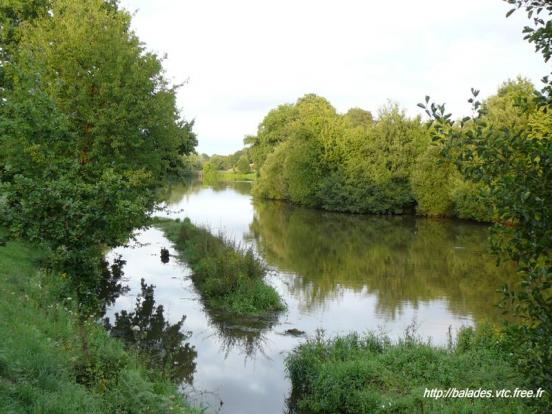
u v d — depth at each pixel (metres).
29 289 10.70
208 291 17.09
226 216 44.09
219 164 153.62
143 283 18.80
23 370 6.07
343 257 25.64
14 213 7.12
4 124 8.80
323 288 19.09
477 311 15.94
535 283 3.39
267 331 14.14
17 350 6.59
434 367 9.63
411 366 9.73
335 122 53.41
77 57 14.88
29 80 11.74
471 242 30.64
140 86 15.73
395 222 41.47
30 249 14.65
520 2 3.66
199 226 30.61
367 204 47.06
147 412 6.49
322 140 52.00
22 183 7.15
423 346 10.66
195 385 10.47
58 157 10.55
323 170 52.66
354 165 48.53
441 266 23.45
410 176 46.06
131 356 9.73
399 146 46.88
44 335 8.20
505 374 8.85
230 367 11.55
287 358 11.21
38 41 15.06
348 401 8.86
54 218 7.20
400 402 8.25
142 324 14.11
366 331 13.82
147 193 13.66
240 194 75.44
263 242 29.81
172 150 18.86
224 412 9.25
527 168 3.43
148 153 16.58
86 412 5.69
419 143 46.44
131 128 15.13
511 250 3.57
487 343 10.75
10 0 19.56
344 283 19.97
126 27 17.50
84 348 8.07
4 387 5.39
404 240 31.61
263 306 16.09
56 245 7.36
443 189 42.47
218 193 77.19
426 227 38.22
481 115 3.67
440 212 43.22
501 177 3.51
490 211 3.61
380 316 15.46
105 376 7.33
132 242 27.42
